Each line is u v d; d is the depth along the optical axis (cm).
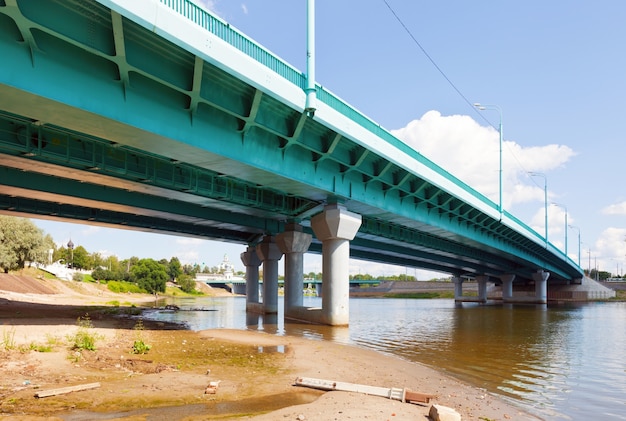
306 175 3172
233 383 1417
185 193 3347
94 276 12469
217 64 1956
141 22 1614
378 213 4241
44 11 1510
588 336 3494
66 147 2417
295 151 3061
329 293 3878
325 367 1814
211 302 10581
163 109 2102
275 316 5088
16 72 1565
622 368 2089
